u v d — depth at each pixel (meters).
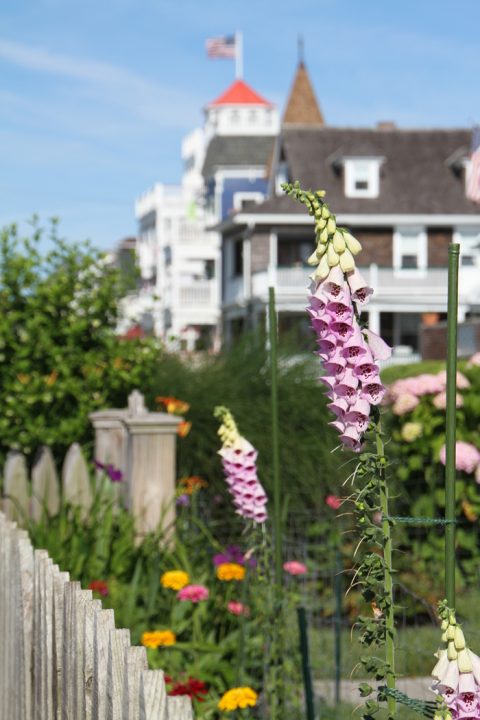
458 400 8.98
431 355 24.83
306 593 7.54
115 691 2.65
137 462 7.00
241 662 5.21
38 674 3.90
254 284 39.75
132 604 5.83
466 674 2.37
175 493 7.41
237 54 62.09
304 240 40.34
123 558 6.43
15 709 4.45
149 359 9.41
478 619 7.35
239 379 9.86
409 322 41.69
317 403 9.68
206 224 56.25
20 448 8.96
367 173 40.25
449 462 2.72
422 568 8.73
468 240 40.69
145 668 2.50
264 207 39.78
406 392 8.92
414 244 40.59
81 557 6.25
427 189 40.62
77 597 3.13
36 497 7.12
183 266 58.91
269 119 60.12
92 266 9.76
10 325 9.03
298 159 40.97
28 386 8.91
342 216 39.53
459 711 2.37
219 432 4.84
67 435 9.02
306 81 55.09
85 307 9.31
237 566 5.89
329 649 6.67
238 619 5.80
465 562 8.78
